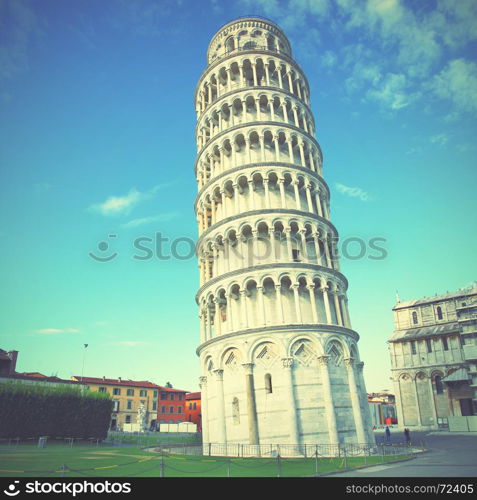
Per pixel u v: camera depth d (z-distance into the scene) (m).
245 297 42.81
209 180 51.25
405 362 93.50
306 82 59.56
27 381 66.50
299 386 38.84
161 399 119.19
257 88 52.62
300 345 40.19
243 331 41.03
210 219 54.88
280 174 47.88
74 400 59.50
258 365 40.16
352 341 44.03
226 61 55.66
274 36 60.28
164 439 60.03
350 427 39.25
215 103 54.38
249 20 59.78
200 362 46.31
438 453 38.34
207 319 46.38
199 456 37.00
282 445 36.78
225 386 41.53
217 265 47.47
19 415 53.94
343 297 46.50
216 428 41.09
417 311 99.06
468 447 44.12
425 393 89.44
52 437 56.62
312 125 56.75
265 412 38.50
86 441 59.16
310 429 37.53
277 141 49.91
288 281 44.12
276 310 42.91
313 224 46.62
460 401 83.44
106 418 62.25
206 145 53.91
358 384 43.19
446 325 93.75
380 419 126.62
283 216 45.59
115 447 49.62
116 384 111.38
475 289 92.25
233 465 29.31
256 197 48.03
